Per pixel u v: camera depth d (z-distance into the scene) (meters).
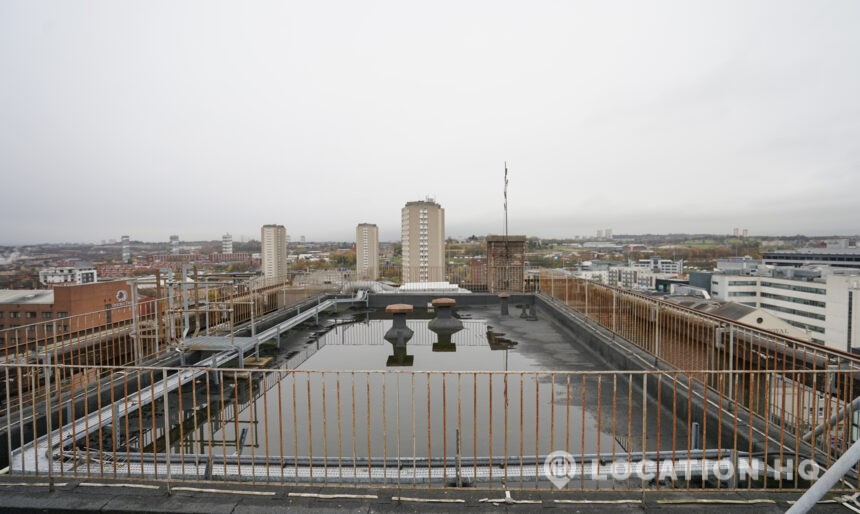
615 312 9.18
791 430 4.73
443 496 3.32
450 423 5.54
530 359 8.81
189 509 3.20
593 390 6.84
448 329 11.45
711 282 75.75
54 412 5.03
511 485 3.80
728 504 3.23
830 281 62.16
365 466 4.16
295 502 3.27
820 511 3.17
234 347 7.65
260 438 5.16
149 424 5.55
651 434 5.22
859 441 2.83
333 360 8.79
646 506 3.21
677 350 6.66
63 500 3.33
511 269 17.84
